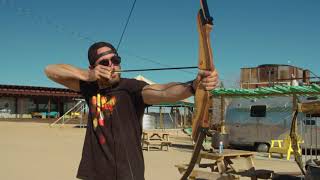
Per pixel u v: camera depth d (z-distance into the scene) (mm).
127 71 3166
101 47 3309
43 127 37938
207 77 2398
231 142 21875
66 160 14594
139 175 3250
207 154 10625
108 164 3217
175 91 2857
